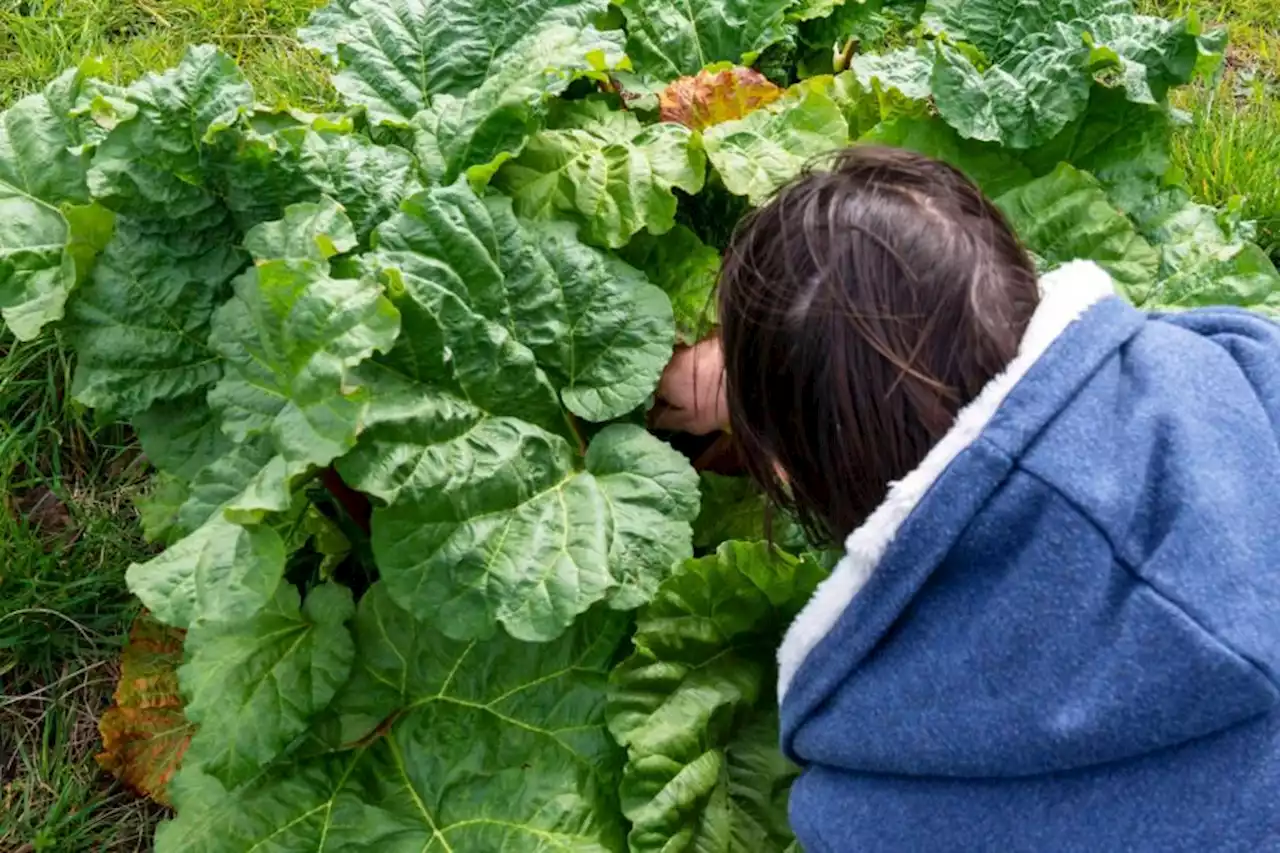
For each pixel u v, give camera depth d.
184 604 1.37
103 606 1.96
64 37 2.57
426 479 1.43
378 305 1.35
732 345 1.11
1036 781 1.05
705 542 1.71
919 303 1.01
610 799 1.51
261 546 1.36
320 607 1.55
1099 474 0.97
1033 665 0.99
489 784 1.52
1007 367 1.00
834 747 1.12
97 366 1.65
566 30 1.77
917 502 1.00
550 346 1.61
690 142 1.75
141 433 1.67
